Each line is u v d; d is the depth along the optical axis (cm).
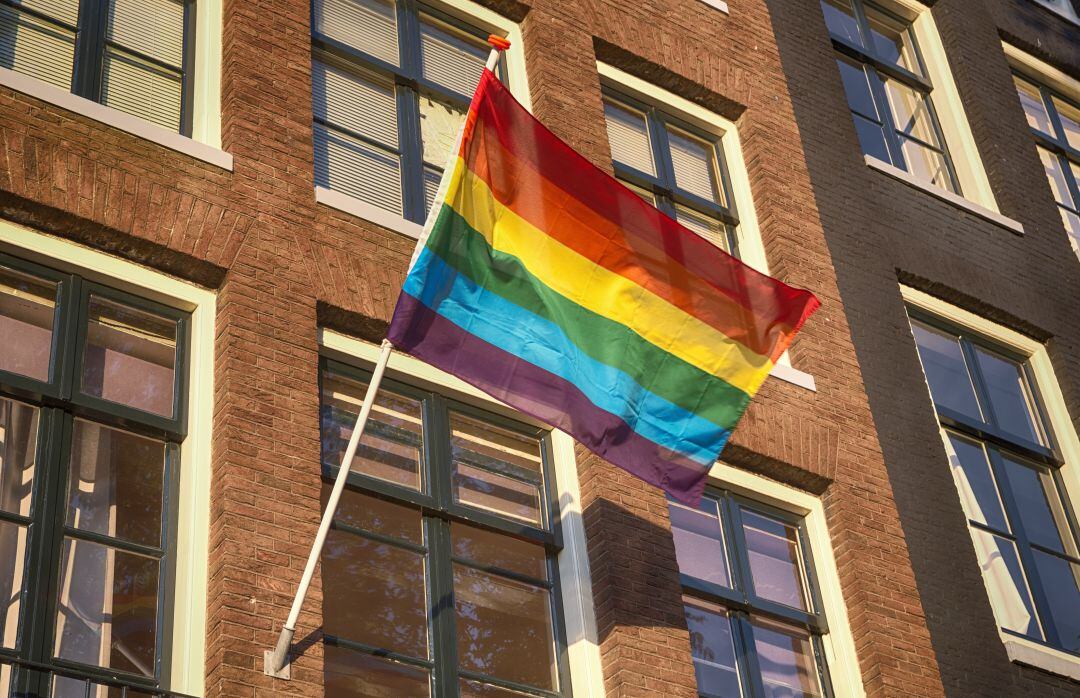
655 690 1009
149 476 913
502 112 1013
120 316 963
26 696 778
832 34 1770
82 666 816
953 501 1345
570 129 1327
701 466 1004
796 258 1423
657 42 1498
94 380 927
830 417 1310
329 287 1051
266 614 867
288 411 962
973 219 1653
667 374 1020
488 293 973
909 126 1764
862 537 1240
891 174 1612
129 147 1012
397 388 1072
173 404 949
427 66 1323
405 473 1037
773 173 1485
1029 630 1334
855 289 1450
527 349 976
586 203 1029
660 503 1130
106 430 914
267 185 1070
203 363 970
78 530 860
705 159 1502
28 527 840
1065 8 2075
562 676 1016
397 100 1272
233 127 1087
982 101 1802
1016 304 1593
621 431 992
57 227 956
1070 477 1505
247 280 1005
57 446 877
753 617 1169
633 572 1066
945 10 1881
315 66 1234
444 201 965
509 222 1000
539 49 1375
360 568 971
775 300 1056
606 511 1088
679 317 1035
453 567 1017
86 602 845
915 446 1360
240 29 1149
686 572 1150
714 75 1526
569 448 1132
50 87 996
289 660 858
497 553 1048
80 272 958
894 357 1421
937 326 1539
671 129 1496
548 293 999
